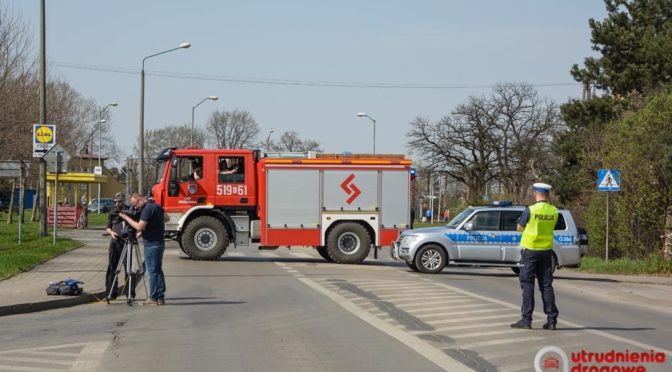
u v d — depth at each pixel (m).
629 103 29.34
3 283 14.75
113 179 89.12
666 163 20.94
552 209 10.81
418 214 82.25
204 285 16.22
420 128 66.06
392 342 9.55
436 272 20.03
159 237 13.06
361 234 22.48
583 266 23.12
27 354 8.79
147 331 10.38
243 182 22.78
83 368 8.05
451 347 9.26
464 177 66.19
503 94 64.44
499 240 20.05
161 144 89.00
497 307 13.09
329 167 22.62
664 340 10.27
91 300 13.51
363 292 14.98
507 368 8.14
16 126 33.34
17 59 33.09
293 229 22.53
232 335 10.05
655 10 33.19
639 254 23.50
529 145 62.22
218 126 79.44
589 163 26.67
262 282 16.84
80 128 54.59
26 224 42.34
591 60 34.34
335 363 8.30
